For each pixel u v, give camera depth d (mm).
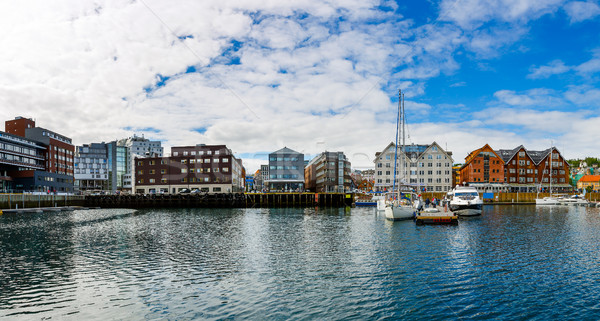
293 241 38219
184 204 106688
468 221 58562
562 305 19594
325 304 19547
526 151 138875
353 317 17938
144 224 55312
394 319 17719
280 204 103125
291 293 21188
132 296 20719
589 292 21516
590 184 168750
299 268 26641
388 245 35438
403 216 58844
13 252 32656
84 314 18219
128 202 107500
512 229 47656
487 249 33406
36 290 21719
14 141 114438
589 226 51812
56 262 28672
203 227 51188
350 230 46562
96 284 22875
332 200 102938
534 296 20859
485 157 132500
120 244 36688
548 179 138000
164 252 32562
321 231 45906
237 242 37781
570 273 25391
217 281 23484
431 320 17672
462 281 23484
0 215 72750
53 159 134250
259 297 20578
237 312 18469
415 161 128125
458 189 71000
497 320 17766
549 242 37344
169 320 17516
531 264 27844
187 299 20250
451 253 31625
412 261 28672
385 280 23641
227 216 70000
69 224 55062
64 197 102188
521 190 134375
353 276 24531
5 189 101625
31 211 83188
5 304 19531
